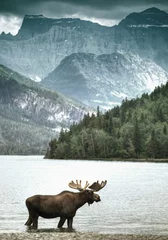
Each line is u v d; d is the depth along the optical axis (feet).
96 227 134.72
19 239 103.91
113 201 202.80
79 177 408.46
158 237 109.29
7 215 156.46
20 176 427.74
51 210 121.39
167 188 278.87
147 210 171.63
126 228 133.39
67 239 104.47
